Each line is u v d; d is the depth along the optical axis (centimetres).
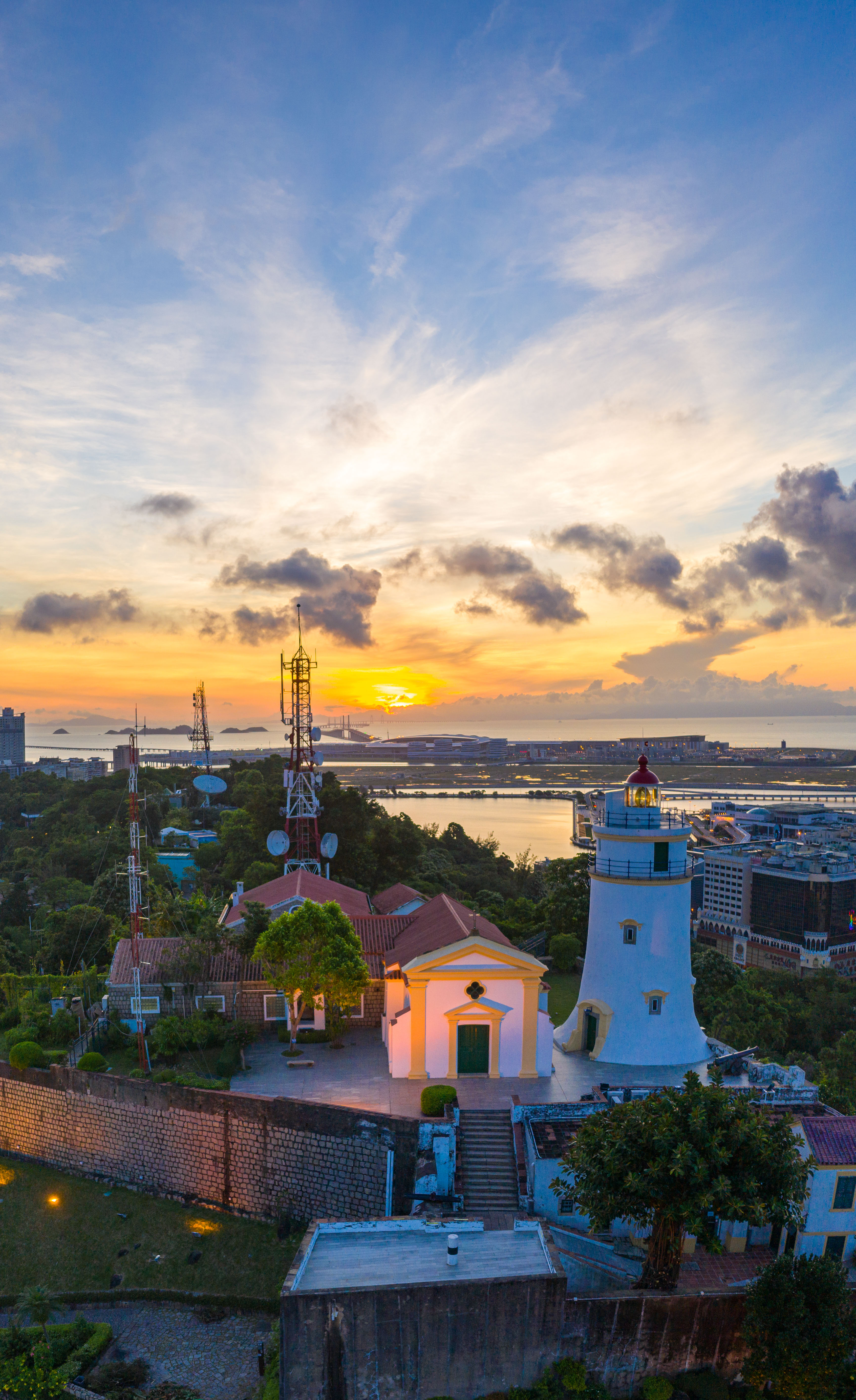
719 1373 3238
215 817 15800
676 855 5425
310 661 9162
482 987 5100
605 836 5472
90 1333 3984
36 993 6569
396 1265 3228
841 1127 3806
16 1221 4831
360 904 7519
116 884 9069
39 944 9812
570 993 7138
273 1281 4256
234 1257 4416
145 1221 4731
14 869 14350
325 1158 4456
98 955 8331
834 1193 3691
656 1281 3338
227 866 11188
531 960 5078
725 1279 3616
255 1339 3959
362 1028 6088
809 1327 3058
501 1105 4684
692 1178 3066
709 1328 3209
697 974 9112
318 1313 3005
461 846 15375
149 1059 5434
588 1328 3159
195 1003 5862
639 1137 3284
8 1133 5519
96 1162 5162
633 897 5400
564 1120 4409
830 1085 6550
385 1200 4216
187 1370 3781
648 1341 3184
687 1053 5356
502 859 15612
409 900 7731
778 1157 3203
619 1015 5388
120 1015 5878
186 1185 4866
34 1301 3900
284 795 10831
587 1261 3650
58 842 14525
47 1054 5481
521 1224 3559
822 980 12719
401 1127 4250
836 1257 3688
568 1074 5172
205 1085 4891
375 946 6281
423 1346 3064
